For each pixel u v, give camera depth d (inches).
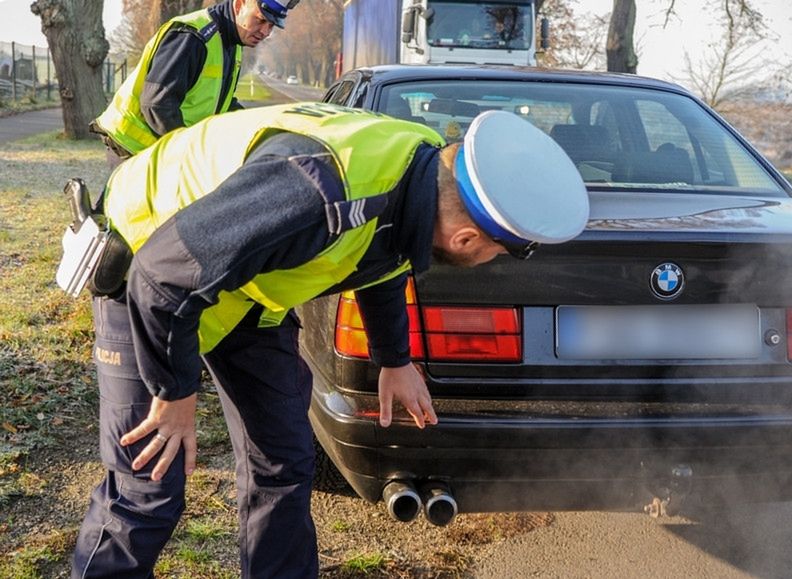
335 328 100.6
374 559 108.4
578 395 98.5
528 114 134.6
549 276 97.3
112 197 81.4
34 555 104.0
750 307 101.2
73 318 184.5
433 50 551.2
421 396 92.4
